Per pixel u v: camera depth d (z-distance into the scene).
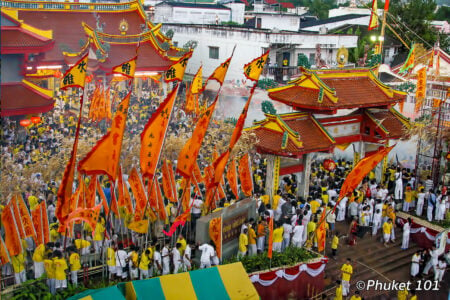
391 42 67.81
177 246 23.36
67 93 52.19
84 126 43.97
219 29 57.91
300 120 30.52
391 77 52.44
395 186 34.78
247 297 20.14
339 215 32.59
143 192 24.09
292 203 28.12
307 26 73.88
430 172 35.88
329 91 29.52
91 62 50.78
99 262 24.11
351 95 31.42
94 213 20.39
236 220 25.94
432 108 35.41
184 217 22.19
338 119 32.28
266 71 54.06
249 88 53.62
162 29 67.31
